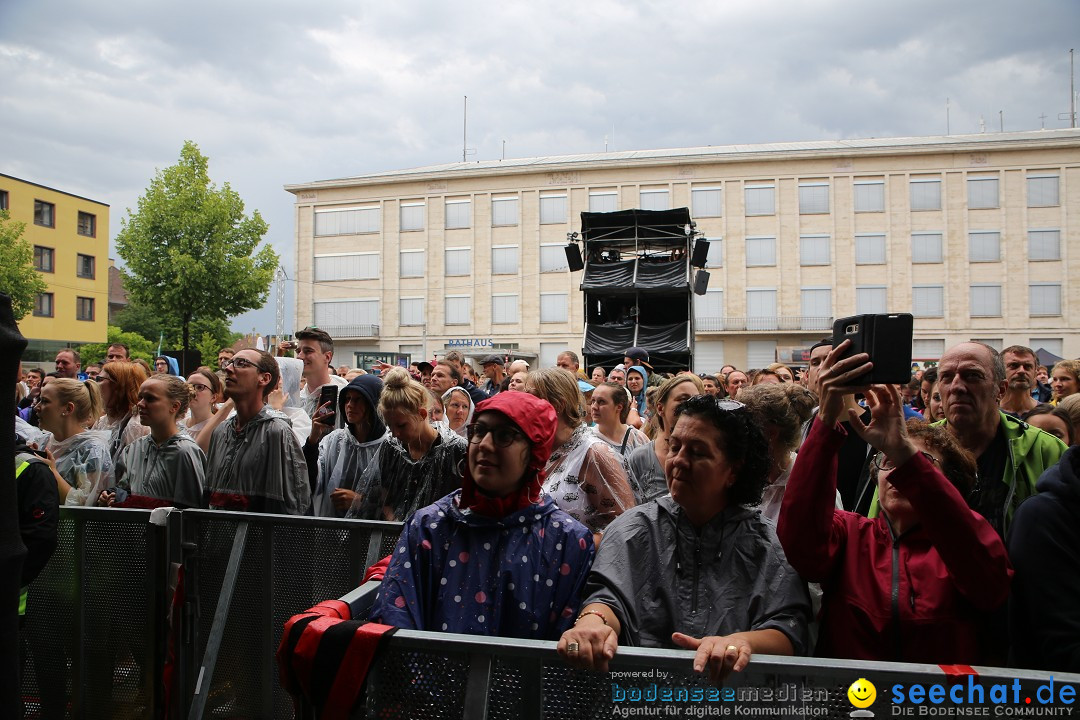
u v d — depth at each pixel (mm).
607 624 2018
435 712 1944
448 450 4004
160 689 3324
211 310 28828
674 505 2318
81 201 44812
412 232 44531
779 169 40312
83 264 45156
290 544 3344
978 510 2930
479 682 1918
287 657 2043
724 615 2145
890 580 2207
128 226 28031
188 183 28516
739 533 2246
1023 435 2977
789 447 3172
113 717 3336
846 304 39250
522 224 42812
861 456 3645
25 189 41094
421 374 9258
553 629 2242
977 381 2963
